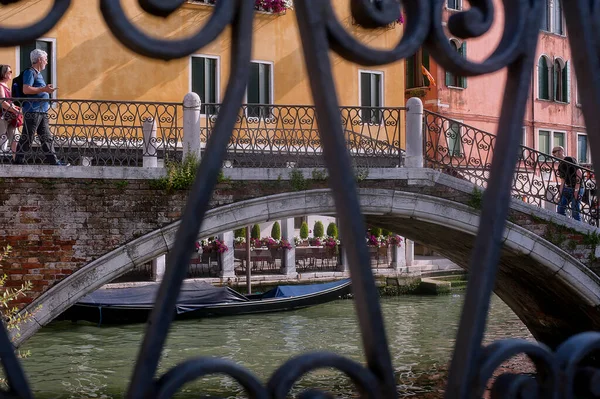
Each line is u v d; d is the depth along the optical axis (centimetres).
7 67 1070
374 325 134
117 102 1102
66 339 1734
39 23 117
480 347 141
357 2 138
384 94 2105
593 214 1355
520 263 1355
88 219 1070
